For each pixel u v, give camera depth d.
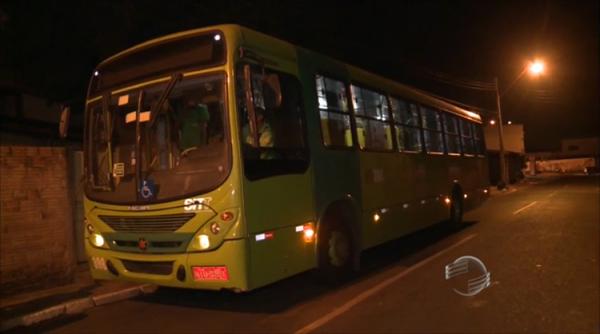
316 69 8.14
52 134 15.33
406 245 12.38
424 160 12.24
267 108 6.58
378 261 10.44
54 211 9.12
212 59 6.43
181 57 6.68
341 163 8.41
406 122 11.50
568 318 6.26
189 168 6.35
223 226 6.07
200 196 6.17
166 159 6.52
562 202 23.11
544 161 86.88
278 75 7.20
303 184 7.33
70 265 9.21
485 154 17.97
